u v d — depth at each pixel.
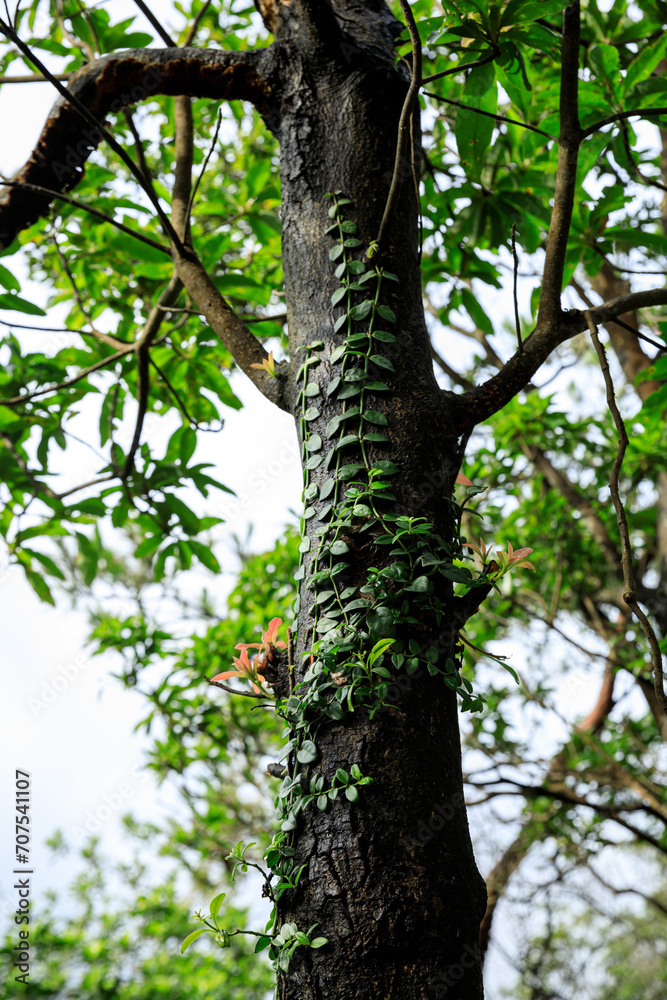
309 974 2.94
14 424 4.17
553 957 8.01
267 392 3.31
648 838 5.78
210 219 4.88
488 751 6.52
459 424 3.23
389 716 3.02
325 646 3.05
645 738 6.66
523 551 3.13
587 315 3.29
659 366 4.03
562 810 6.42
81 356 4.29
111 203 4.09
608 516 6.16
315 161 3.32
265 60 3.39
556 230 3.37
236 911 8.88
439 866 2.97
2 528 4.28
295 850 3.00
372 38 3.40
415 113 3.43
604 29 3.98
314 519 3.14
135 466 4.14
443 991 2.92
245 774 6.37
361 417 3.15
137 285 4.67
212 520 4.32
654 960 10.88
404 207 3.31
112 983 8.47
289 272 3.30
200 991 8.30
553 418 5.82
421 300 3.29
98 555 4.47
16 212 3.70
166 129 4.59
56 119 3.57
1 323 3.87
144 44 3.92
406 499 3.12
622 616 6.32
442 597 3.10
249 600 6.01
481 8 3.29
